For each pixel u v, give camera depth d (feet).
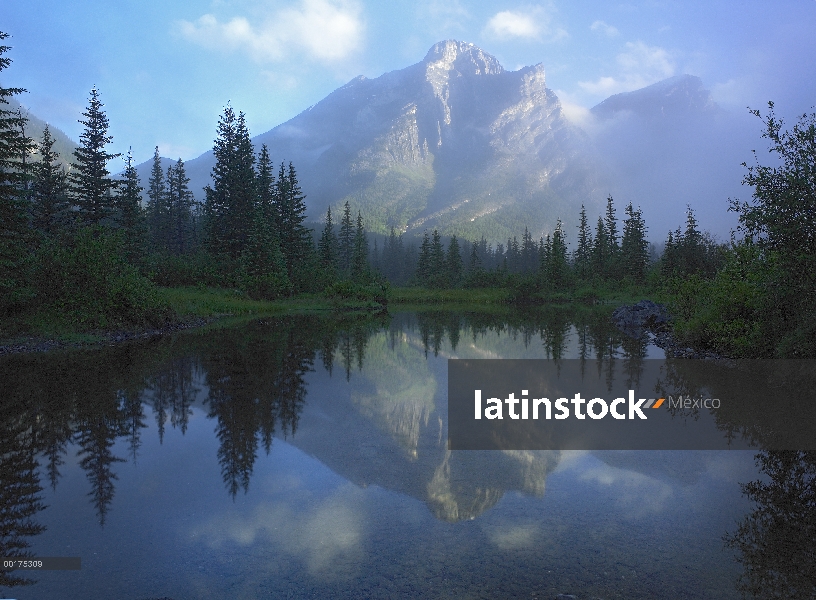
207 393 25.89
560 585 9.01
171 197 211.00
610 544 10.59
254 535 11.02
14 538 10.86
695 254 152.66
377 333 60.95
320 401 24.36
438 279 234.38
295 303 130.21
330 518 11.88
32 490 13.64
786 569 9.59
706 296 48.11
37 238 52.49
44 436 18.53
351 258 258.57
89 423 20.25
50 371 31.81
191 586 9.01
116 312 56.85
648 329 69.72
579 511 12.39
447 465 15.76
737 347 37.47
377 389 27.37
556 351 44.57
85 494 13.35
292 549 10.37
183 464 15.65
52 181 110.93
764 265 32.89
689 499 13.19
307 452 16.85
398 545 10.56
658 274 166.91
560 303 183.01
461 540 10.75
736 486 14.17
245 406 23.24
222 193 157.99
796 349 28.55
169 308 67.21
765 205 29.37
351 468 15.35
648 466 15.79
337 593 8.73
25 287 49.16
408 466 15.67
